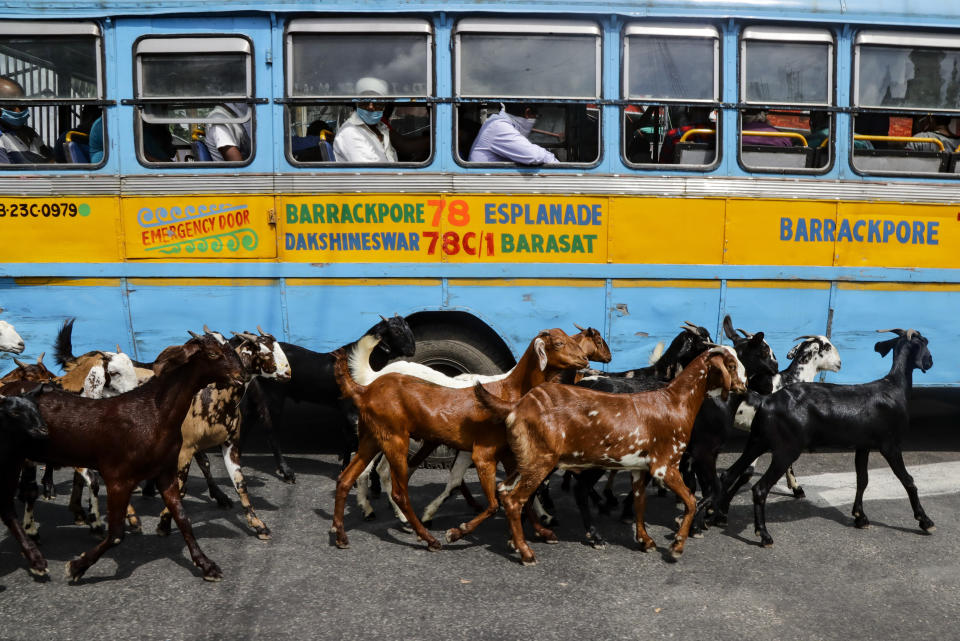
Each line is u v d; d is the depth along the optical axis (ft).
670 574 15.97
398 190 21.80
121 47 21.52
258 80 21.61
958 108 22.93
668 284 22.34
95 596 14.74
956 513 19.66
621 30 21.83
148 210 21.83
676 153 22.48
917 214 22.94
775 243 22.56
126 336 22.06
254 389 20.43
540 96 21.77
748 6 22.03
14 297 21.95
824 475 22.72
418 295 22.03
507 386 18.30
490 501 16.96
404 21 21.52
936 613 14.37
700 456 18.40
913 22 22.48
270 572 15.85
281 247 21.89
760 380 19.76
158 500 20.31
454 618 13.96
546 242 22.04
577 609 14.35
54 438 15.10
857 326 23.02
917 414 29.43
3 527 18.19
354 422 21.12
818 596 15.01
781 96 22.40
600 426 16.25
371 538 17.79
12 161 22.35
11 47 21.57
